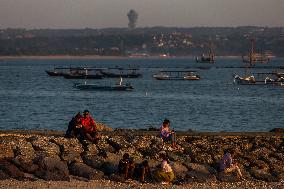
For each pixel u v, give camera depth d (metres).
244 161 101.25
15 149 94.88
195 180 89.50
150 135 111.38
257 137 115.69
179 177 90.56
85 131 102.81
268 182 91.94
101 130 122.94
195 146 106.75
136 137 106.56
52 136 107.44
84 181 86.25
